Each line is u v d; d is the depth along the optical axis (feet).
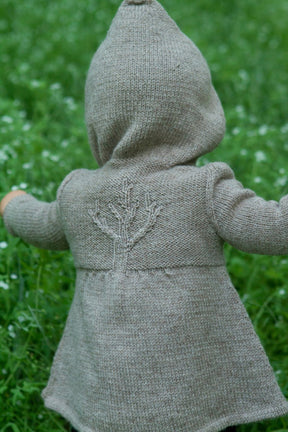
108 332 3.38
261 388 3.45
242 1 12.52
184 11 11.68
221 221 3.33
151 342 3.32
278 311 4.71
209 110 3.56
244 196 3.34
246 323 3.49
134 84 3.40
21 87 8.29
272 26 11.58
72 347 3.72
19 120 6.24
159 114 3.40
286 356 4.63
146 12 3.51
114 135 3.51
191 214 3.36
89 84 3.61
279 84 8.90
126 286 3.37
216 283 3.46
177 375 3.32
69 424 4.17
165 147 3.47
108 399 3.37
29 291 4.43
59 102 7.43
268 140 6.40
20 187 4.49
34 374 4.29
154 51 3.44
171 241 3.36
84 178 3.65
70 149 6.06
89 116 3.60
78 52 9.75
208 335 3.40
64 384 3.78
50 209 3.87
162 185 3.38
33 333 4.35
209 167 3.38
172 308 3.33
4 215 4.12
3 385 3.98
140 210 3.40
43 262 4.35
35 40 10.30
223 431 3.61
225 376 3.44
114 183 3.44
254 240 3.27
